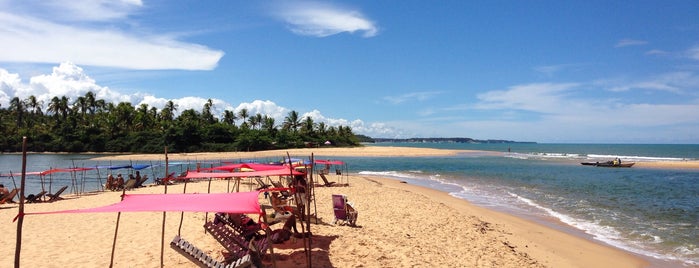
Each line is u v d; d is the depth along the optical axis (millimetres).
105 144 87812
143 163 57594
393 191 23359
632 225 15562
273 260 7879
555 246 12477
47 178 38250
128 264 9102
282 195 16953
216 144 90562
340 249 10141
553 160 64500
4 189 20500
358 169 46500
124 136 90500
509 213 17953
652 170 43906
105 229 12266
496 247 11562
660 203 20797
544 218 16891
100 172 45688
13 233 12023
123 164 55750
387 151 88875
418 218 15094
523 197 23016
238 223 10148
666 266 10805
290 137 104062
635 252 12016
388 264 9250
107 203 19516
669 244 12883
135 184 27766
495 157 73750
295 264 8992
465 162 58656
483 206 19828
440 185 29312
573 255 11594
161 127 93875
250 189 23516
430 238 11977
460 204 20250
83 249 10266
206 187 25484
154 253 9859
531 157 74875
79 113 98750
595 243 12953
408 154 80500
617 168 46938
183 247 7758
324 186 26016
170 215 14039
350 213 13203
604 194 24234
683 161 60875
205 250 9945
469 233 13055
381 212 16109
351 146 115562
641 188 27188
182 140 88188
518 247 12000
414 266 9219
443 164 54281
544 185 29172
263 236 10172
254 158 64062
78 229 12328
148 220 13328
